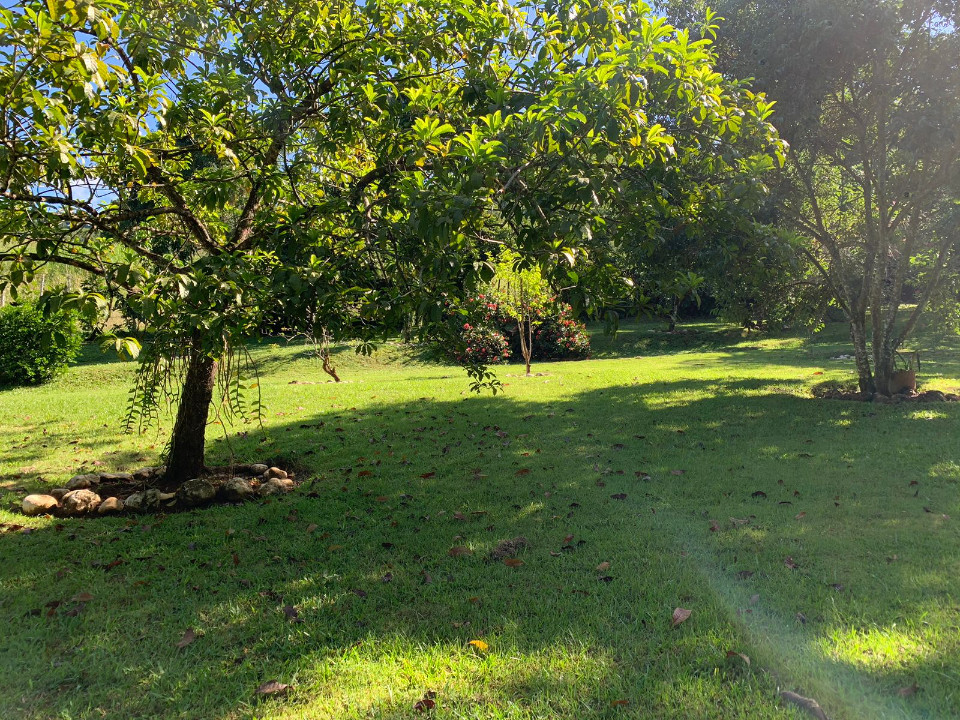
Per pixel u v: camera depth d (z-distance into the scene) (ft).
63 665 10.06
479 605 11.59
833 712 8.29
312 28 17.12
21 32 10.37
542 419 29.04
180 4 15.69
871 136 32.99
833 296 37.42
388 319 12.66
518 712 8.46
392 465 21.98
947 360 49.96
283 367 61.77
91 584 13.03
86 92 10.77
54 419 32.14
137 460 24.29
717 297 34.86
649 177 14.74
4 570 13.80
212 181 16.84
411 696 8.95
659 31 11.42
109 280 11.34
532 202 11.06
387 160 15.19
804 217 33.40
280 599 12.11
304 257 14.28
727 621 10.66
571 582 12.37
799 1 29.22
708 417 28.53
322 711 8.70
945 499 16.44
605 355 72.95
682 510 16.35
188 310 12.87
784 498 17.03
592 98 10.64
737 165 15.42
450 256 11.75
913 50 28.84
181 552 14.71
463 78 15.98
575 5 13.96
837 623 10.44
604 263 14.24
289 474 21.57
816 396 34.53
